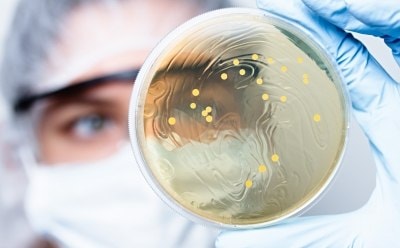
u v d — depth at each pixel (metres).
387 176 0.33
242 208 0.29
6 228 0.41
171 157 0.29
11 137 0.41
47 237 0.42
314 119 0.29
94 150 0.41
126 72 0.41
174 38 0.29
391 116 0.32
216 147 0.29
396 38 0.33
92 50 0.41
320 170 0.29
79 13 0.41
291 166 0.29
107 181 0.41
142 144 0.29
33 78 0.40
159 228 0.42
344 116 0.29
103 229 0.42
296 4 0.32
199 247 0.42
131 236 0.42
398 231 0.32
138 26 0.41
